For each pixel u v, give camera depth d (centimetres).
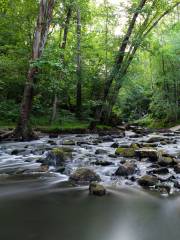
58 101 2330
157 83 3238
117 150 1013
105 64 2241
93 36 2544
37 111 2277
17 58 2048
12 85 2161
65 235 400
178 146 1251
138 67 2639
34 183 655
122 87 2377
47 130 1875
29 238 390
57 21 2070
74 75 2238
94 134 1948
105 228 425
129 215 472
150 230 419
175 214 477
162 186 607
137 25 2202
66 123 2281
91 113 2425
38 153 1049
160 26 2794
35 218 459
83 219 456
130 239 392
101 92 2447
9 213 479
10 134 1463
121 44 2122
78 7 2188
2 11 2341
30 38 2142
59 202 532
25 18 2156
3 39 2250
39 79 1570
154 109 3262
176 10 2359
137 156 924
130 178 682
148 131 2281
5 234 401
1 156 1003
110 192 589
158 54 2889
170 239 392
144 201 538
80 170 686
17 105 2041
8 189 609
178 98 3050
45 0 1453
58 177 709
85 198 553
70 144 1320
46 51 1478
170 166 794
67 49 2139
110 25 2234
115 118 2584
